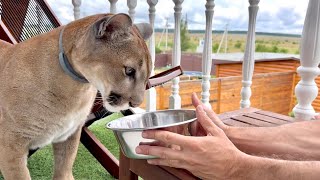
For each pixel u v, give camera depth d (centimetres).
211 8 232
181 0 252
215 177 91
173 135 91
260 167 87
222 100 307
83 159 219
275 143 115
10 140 144
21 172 149
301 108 183
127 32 139
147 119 121
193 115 116
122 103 143
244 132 119
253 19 210
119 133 101
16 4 251
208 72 243
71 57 138
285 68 335
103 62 139
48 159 218
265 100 311
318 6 169
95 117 195
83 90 147
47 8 256
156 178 115
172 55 265
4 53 158
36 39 149
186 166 95
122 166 135
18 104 140
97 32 134
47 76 139
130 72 142
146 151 96
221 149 89
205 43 238
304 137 116
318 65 187
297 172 84
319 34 172
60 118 147
